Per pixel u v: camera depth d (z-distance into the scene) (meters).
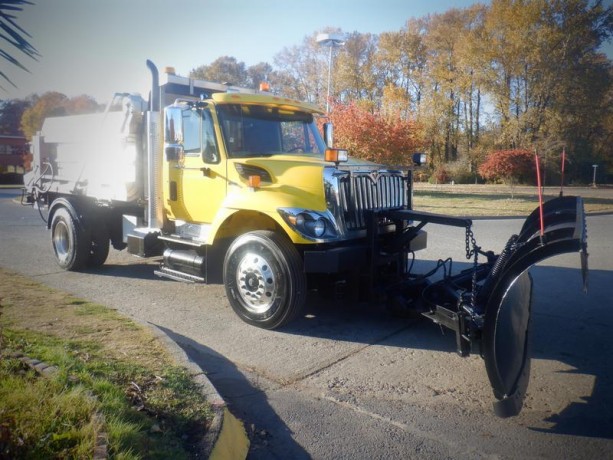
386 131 24.66
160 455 3.21
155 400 4.02
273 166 6.41
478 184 44.09
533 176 36.28
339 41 25.50
